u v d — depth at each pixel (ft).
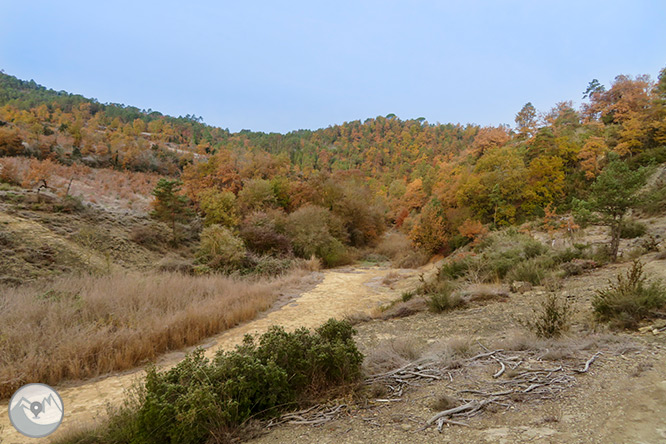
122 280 39.24
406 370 14.46
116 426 11.49
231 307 32.32
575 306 21.54
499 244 47.09
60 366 18.56
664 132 89.40
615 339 14.74
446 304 28.04
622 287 18.88
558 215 75.05
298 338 14.10
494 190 82.64
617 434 7.86
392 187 239.30
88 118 325.01
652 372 11.16
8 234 46.78
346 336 15.03
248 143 400.67
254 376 12.00
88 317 25.82
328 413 11.25
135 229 65.57
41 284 38.17
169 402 10.91
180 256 65.72
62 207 61.16
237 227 79.66
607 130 115.65
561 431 8.26
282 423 10.97
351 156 394.32
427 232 83.92
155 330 23.76
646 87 128.16
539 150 103.40
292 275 57.26
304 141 487.20
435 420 9.64
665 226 42.68
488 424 9.11
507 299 27.55
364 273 67.56
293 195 108.88
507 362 13.96
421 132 431.02
